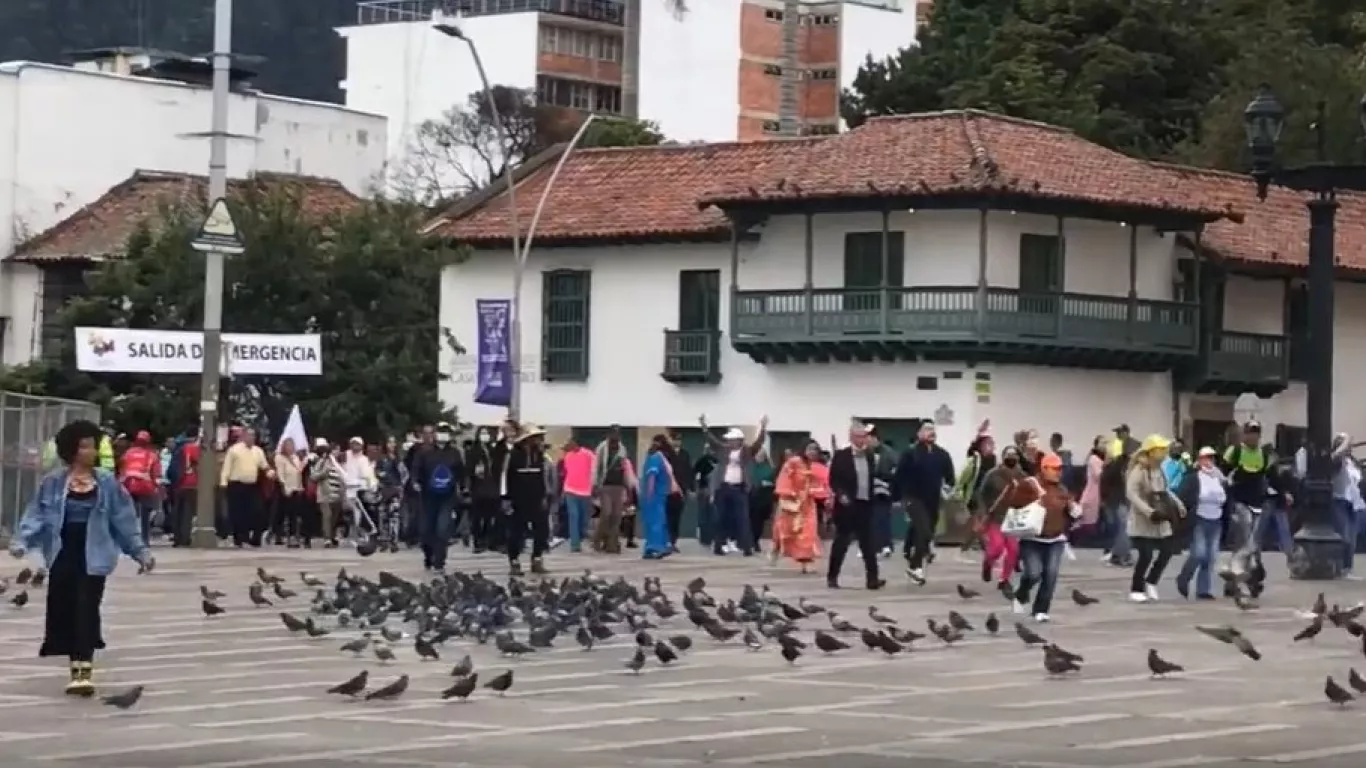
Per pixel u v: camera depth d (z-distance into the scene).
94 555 17.94
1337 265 59.72
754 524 43.22
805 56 119.25
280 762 14.31
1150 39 78.19
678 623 25.17
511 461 33.84
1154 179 57.81
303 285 58.84
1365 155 44.38
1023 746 15.37
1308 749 15.34
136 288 59.62
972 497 39.41
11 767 14.06
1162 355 57.00
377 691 17.95
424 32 121.25
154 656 21.45
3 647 22.28
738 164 60.62
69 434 18.00
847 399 55.91
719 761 14.47
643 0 118.75
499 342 53.47
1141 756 14.88
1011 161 55.00
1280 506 41.34
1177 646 23.25
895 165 55.31
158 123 80.56
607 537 41.72
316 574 33.66
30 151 77.44
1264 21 81.31
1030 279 55.06
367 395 58.09
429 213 70.88
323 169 86.38
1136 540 29.58
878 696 18.53
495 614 23.61
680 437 58.62
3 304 75.81
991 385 54.19
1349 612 24.39
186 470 43.19
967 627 23.92
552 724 16.45
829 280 55.94
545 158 64.38
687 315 58.75
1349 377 62.09
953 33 86.88
